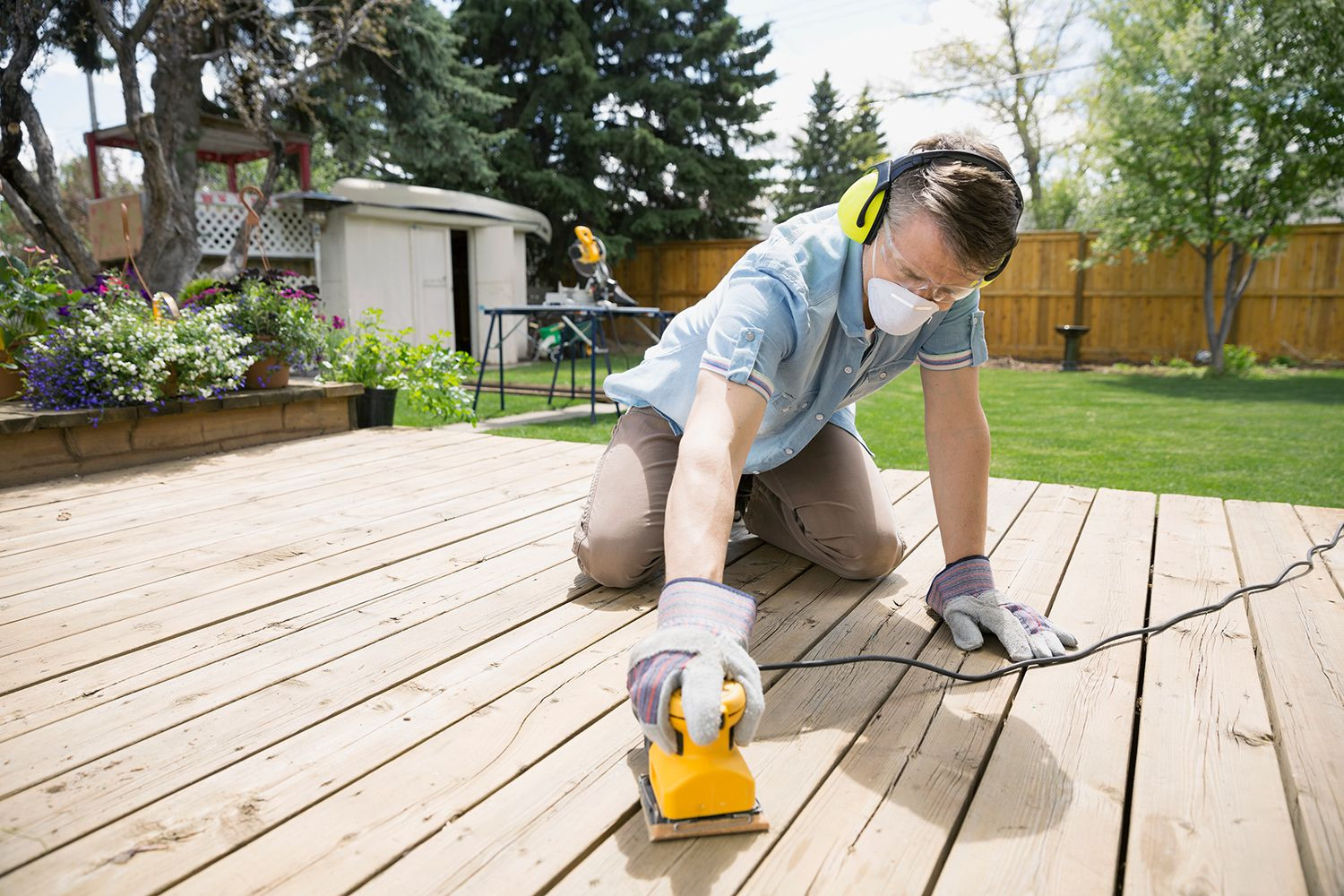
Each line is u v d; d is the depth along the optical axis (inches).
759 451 64.6
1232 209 343.6
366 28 331.9
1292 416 224.2
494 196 478.9
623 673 54.4
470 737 46.3
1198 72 323.3
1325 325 372.2
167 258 268.2
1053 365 408.2
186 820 38.7
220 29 292.4
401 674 54.2
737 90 519.5
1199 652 57.6
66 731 46.8
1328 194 343.3
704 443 44.0
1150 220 346.6
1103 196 370.0
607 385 72.0
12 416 110.2
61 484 110.8
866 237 45.9
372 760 43.8
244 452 135.3
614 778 42.3
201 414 132.4
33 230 250.4
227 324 141.6
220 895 33.7
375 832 37.7
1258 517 94.4
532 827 38.2
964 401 58.8
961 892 33.9
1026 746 45.4
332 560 78.0
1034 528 89.7
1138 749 45.0
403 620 63.5
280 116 369.7
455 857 36.1
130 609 65.2
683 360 64.4
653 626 62.4
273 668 54.9
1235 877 34.8
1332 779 41.3
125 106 258.4
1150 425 209.5
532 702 50.4
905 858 36.0
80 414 115.0
